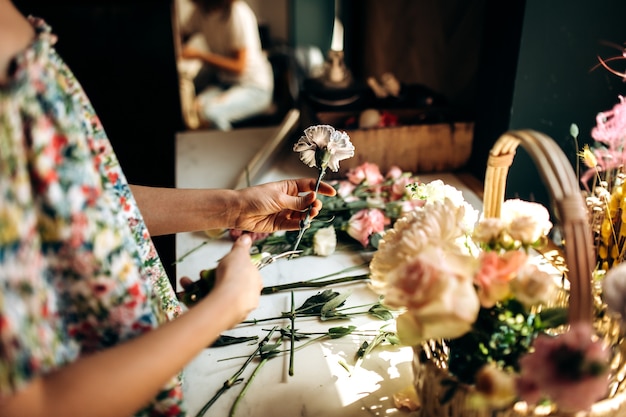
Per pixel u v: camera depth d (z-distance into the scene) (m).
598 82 1.19
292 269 1.09
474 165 1.45
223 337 0.88
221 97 2.93
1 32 0.47
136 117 2.39
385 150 1.40
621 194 0.79
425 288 0.52
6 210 0.42
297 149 0.85
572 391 0.47
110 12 2.19
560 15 1.13
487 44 1.30
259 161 1.50
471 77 1.43
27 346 0.43
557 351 0.48
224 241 1.20
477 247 0.80
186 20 2.90
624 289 0.53
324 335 0.89
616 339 0.63
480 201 1.32
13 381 0.41
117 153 2.27
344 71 1.59
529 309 0.59
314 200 0.88
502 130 1.28
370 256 1.13
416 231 0.61
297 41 3.31
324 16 3.21
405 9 1.82
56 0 2.16
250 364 0.83
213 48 2.96
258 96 2.99
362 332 0.90
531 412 0.57
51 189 0.48
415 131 1.39
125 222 0.62
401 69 1.93
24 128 0.46
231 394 0.77
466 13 1.40
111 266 0.53
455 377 0.62
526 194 1.32
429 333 0.55
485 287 0.57
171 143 2.33
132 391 0.46
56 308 0.52
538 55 1.17
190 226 0.87
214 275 0.62
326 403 0.76
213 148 1.67
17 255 0.43
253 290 0.58
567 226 0.54
